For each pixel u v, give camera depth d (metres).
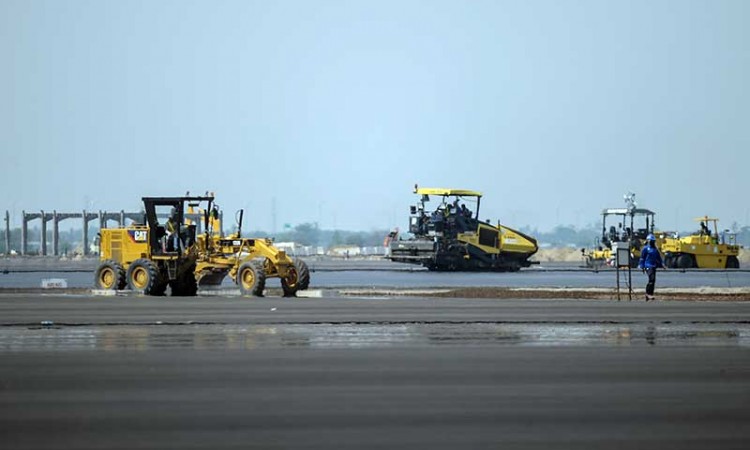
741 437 40.22
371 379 52.62
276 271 120.44
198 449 38.44
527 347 65.50
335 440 39.66
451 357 60.56
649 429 41.44
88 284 157.00
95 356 61.09
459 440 39.69
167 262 121.12
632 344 67.31
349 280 172.75
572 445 39.00
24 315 89.31
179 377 53.25
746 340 69.81
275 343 67.69
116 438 40.03
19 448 38.66
